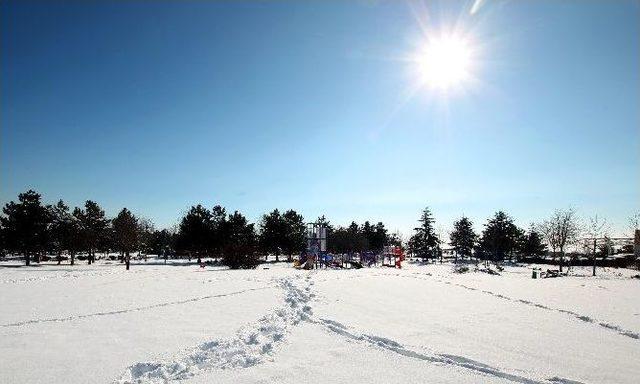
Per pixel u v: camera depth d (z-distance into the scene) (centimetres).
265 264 4712
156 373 685
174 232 7031
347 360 766
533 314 1254
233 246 3631
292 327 1034
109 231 6138
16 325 1023
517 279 2542
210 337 910
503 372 703
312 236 3584
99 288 1808
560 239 5694
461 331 1008
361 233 8375
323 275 2488
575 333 1010
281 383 646
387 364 746
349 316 1168
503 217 7050
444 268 4347
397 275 2522
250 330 983
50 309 1247
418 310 1282
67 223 5281
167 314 1176
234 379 661
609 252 6147
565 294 1777
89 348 817
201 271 3023
